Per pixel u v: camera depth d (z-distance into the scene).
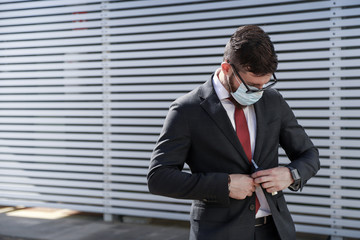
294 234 1.77
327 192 3.71
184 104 1.78
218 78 1.82
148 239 3.96
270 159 1.78
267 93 1.88
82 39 4.60
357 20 3.54
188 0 4.14
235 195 1.63
